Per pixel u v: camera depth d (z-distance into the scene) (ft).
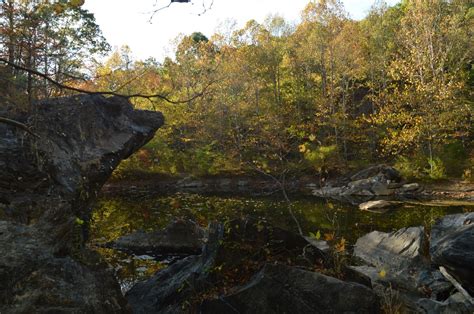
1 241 12.71
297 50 140.77
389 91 130.52
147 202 78.33
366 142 126.93
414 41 116.67
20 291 11.68
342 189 94.99
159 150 126.21
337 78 126.82
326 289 16.78
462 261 22.11
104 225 51.21
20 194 33.71
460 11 129.29
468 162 105.50
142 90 74.54
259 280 17.06
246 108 127.95
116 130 53.26
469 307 18.85
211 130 129.70
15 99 32.14
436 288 23.43
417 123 101.04
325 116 119.34
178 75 132.36
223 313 17.10
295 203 75.00
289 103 135.33
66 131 45.16
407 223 50.80
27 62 20.95
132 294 22.94
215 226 22.17
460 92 113.80
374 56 128.98
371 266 29.68
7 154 35.09
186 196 91.40
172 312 18.78
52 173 38.60
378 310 17.04
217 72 127.65
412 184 91.71
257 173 114.21
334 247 20.54
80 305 12.57
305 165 102.63
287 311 16.49
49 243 14.25
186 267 23.94
